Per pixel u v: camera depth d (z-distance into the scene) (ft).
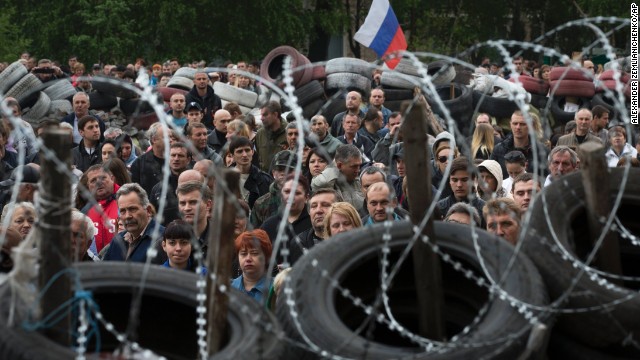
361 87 76.59
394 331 19.08
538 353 17.15
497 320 17.17
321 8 156.25
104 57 137.08
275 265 30.81
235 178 15.70
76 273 15.81
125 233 32.96
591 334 18.06
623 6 129.90
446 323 18.94
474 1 160.86
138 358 15.72
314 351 16.94
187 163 40.96
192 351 18.40
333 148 44.42
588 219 18.83
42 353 15.17
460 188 33.78
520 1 156.35
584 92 72.13
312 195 32.07
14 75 74.13
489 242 18.58
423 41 163.32
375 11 51.60
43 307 15.51
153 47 141.08
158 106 15.10
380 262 18.78
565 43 150.41
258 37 144.05
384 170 38.17
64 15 138.92
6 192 34.55
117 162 37.93
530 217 19.08
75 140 53.78
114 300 18.33
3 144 43.65
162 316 18.40
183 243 28.09
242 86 78.33
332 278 18.28
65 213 15.29
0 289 16.65
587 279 18.03
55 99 74.38
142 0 138.62
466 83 75.31
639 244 19.34
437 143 38.58
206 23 142.10
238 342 16.44
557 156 35.40
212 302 16.16
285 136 47.88
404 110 16.55
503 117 64.18
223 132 49.93
